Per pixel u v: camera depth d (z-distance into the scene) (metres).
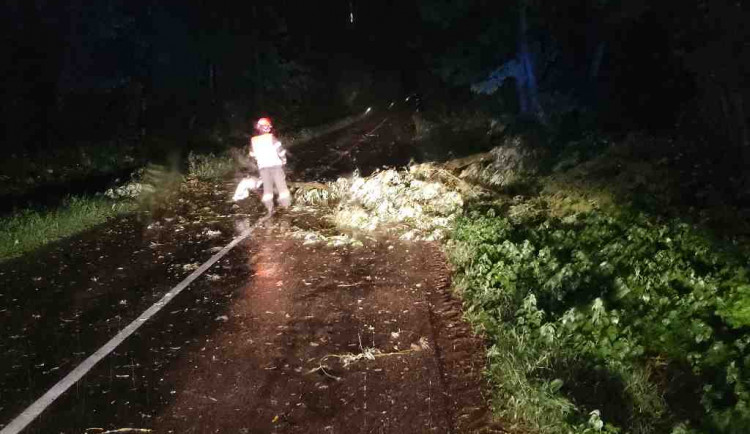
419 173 13.29
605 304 6.54
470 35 23.05
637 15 15.71
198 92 25.03
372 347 5.90
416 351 5.79
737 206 10.03
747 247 7.92
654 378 5.55
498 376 5.28
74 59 19.83
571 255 8.26
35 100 18.36
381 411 4.88
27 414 4.90
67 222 10.18
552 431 4.55
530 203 11.18
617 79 18.25
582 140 15.53
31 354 5.88
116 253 8.91
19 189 14.14
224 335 6.22
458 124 23.62
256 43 27.36
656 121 16.62
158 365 5.64
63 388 5.27
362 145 21.25
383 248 8.97
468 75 23.47
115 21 20.11
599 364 5.54
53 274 8.04
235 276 7.91
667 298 6.55
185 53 24.44
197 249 9.07
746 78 11.02
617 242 8.35
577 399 5.07
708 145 12.47
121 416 4.88
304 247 9.06
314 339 6.10
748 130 11.06
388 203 10.66
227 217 10.91
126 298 7.21
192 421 4.80
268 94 28.80
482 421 4.76
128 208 11.48
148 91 22.66
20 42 17.67
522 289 7.09
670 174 11.42
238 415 4.86
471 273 7.59
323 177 15.22
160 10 22.67
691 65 12.14
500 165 14.05
